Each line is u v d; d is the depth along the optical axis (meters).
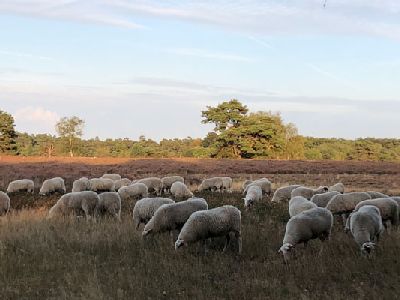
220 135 78.19
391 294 8.20
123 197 22.19
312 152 92.31
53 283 9.35
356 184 36.84
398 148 108.50
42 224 14.20
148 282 9.36
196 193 26.80
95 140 113.88
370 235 10.84
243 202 21.61
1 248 11.42
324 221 11.25
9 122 78.81
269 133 77.81
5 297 8.64
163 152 86.75
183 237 11.23
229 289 8.98
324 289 8.83
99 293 8.48
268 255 11.02
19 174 36.72
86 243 11.98
